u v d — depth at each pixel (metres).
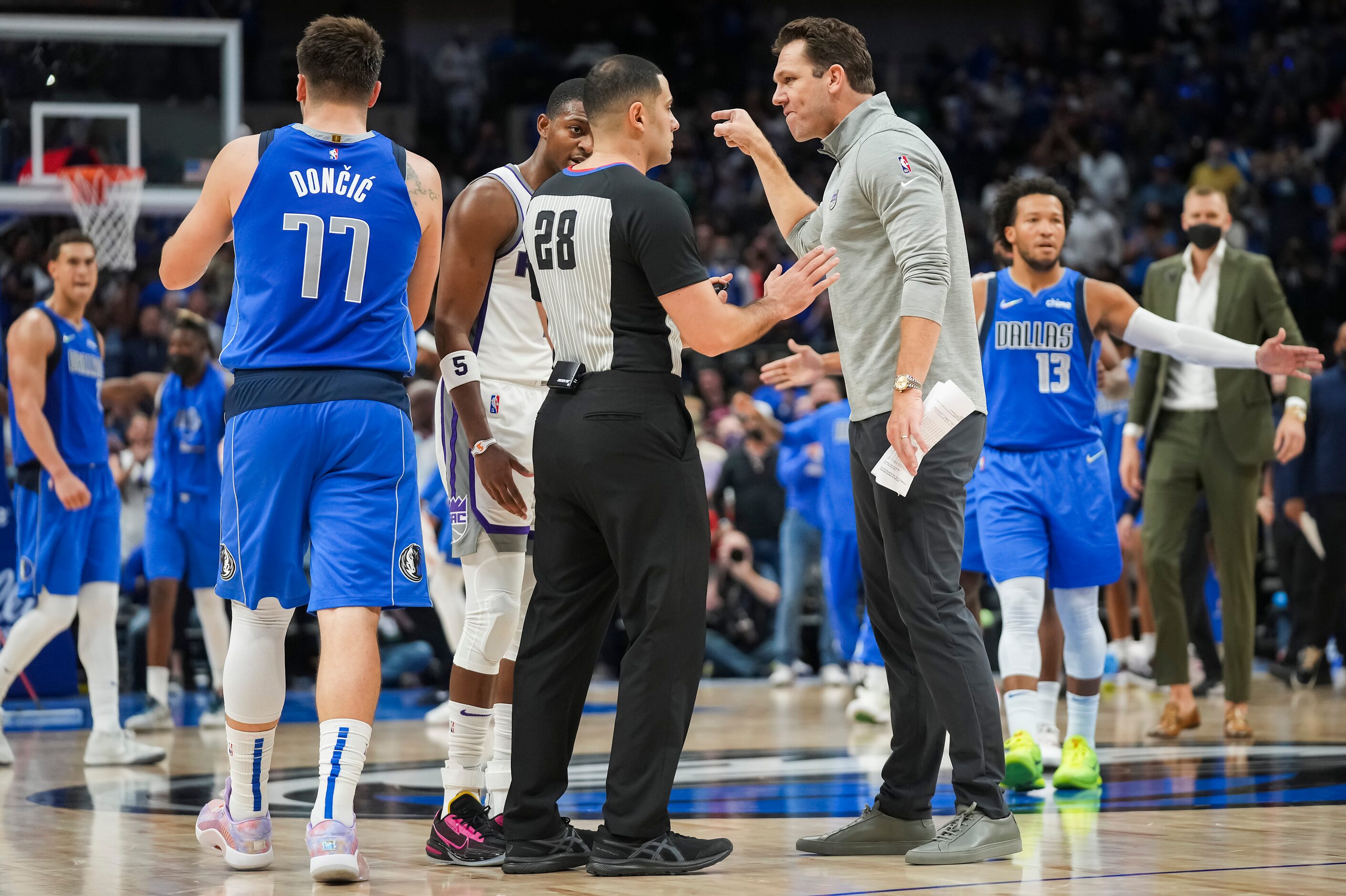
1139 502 25.05
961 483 10.08
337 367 9.38
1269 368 13.61
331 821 8.97
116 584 17.08
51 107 28.78
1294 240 47.97
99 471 17.06
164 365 32.78
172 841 10.95
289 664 28.20
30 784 14.80
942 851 9.60
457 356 10.30
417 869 9.66
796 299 9.35
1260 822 11.41
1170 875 9.05
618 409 9.25
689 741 18.25
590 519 9.52
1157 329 13.98
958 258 10.36
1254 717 20.47
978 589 16.12
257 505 9.34
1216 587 27.19
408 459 9.58
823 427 24.69
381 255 9.55
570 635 9.57
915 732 10.27
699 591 9.39
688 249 9.22
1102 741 17.61
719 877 9.12
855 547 24.56
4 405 24.98
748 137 11.20
